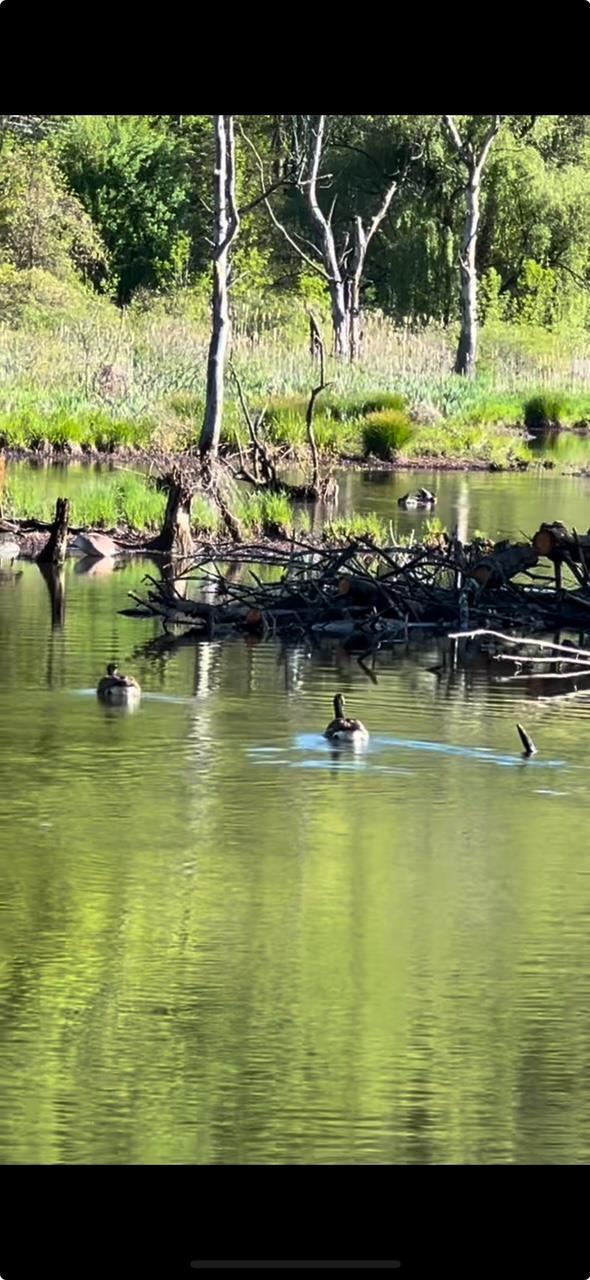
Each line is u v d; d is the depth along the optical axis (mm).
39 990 11969
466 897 13727
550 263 82188
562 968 12445
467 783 16609
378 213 73812
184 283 80250
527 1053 11180
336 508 36719
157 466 41781
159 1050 11141
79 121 82188
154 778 16516
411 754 17562
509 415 57312
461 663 22078
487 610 23969
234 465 41469
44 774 16578
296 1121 10422
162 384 51469
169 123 85750
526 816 15664
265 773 16750
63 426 45062
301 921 13188
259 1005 11781
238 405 48281
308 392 52750
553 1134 10352
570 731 18656
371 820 15461
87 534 30719
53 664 21172
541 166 81188
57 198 73812
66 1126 10320
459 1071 10953
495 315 76688
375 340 65062
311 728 18453
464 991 12055
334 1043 11258
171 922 13125
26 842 14734
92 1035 11320
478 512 36438
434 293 78875
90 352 54781
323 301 71000
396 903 13570
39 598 25766
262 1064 10984
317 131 64250
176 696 19719
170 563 27719
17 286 66625
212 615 23500
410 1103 10617
